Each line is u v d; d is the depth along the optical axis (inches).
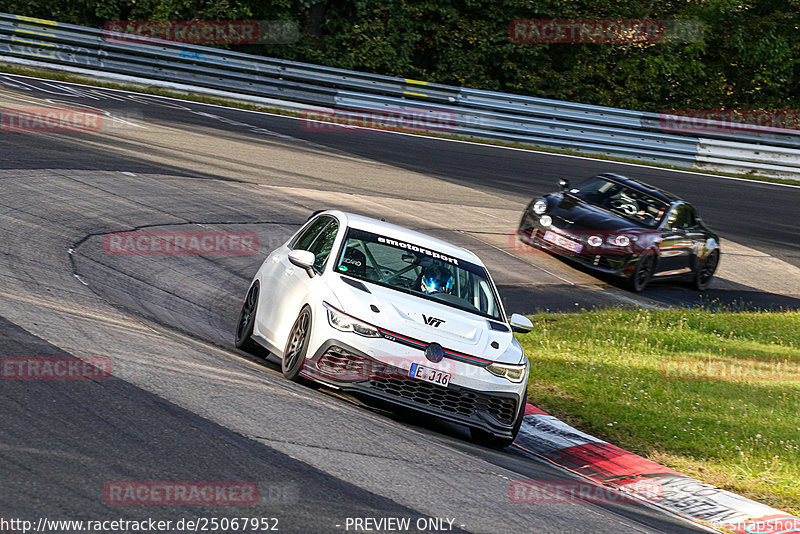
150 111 2810.0
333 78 3479.3
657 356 1501.0
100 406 652.7
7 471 515.8
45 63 3125.0
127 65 3230.8
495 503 666.8
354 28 4013.3
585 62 4424.2
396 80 3526.1
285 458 635.5
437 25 4202.8
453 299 967.6
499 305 1014.4
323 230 1048.2
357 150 2908.5
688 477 928.3
